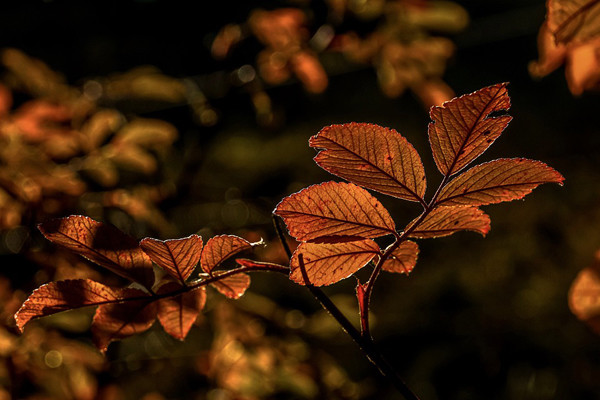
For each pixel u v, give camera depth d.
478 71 3.71
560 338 2.52
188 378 1.32
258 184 2.29
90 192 1.09
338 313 0.64
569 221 2.74
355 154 0.63
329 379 1.14
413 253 0.65
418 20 1.25
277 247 1.10
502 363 2.51
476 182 0.63
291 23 1.29
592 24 0.63
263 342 1.13
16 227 0.95
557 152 3.11
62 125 1.07
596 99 3.20
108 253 0.65
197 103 1.34
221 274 0.65
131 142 1.10
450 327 2.63
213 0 2.44
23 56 1.09
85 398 1.08
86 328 1.07
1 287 0.91
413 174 0.63
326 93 3.24
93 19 2.74
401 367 2.58
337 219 0.63
